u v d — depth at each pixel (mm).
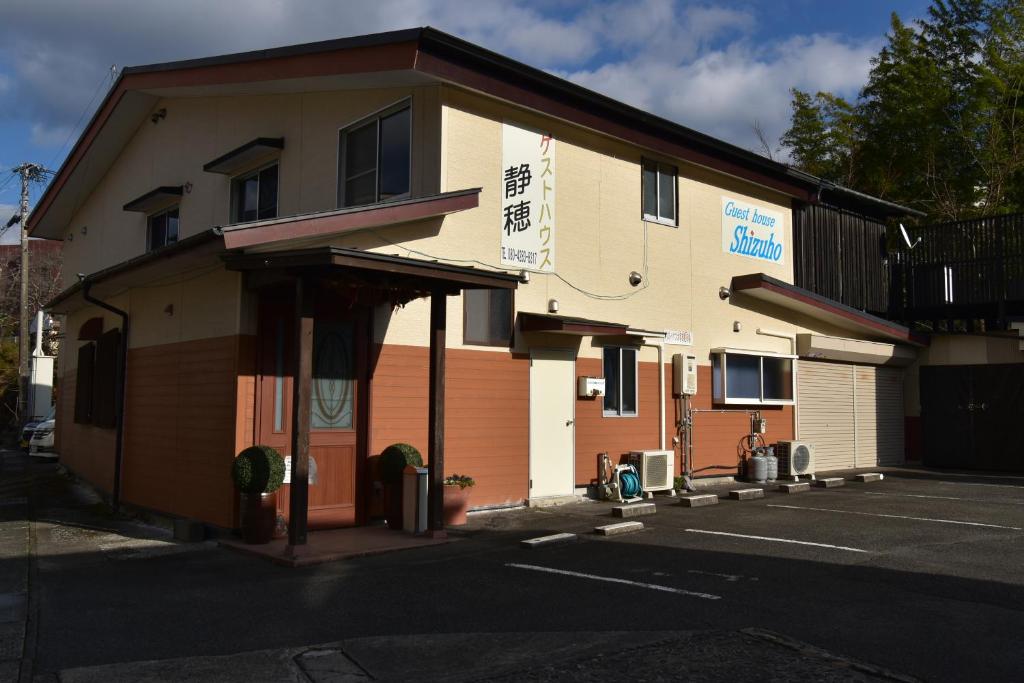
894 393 18922
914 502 12078
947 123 24891
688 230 14453
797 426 16312
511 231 11492
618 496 12297
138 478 11672
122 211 17047
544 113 11727
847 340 17016
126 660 5293
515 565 7980
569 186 12422
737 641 5492
